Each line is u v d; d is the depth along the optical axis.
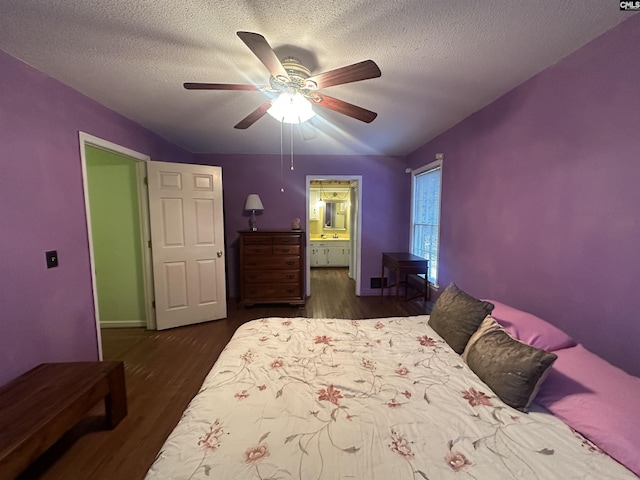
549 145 1.77
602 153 1.45
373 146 3.87
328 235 7.17
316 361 1.42
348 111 1.87
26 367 1.67
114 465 1.43
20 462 1.11
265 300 3.85
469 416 1.02
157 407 1.88
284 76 1.48
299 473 0.79
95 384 1.52
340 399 1.12
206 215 3.36
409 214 4.30
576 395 1.03
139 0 1.21
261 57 1.30
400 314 3.65
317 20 1.36
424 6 1.26
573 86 1.60
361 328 1.87
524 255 2.01
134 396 1.99
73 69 1.77
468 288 2.75
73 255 2.02
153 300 3.18
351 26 1.40
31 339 1.70
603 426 0.89
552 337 1.37
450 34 1.46
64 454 1.50
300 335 1.74
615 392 0.99
